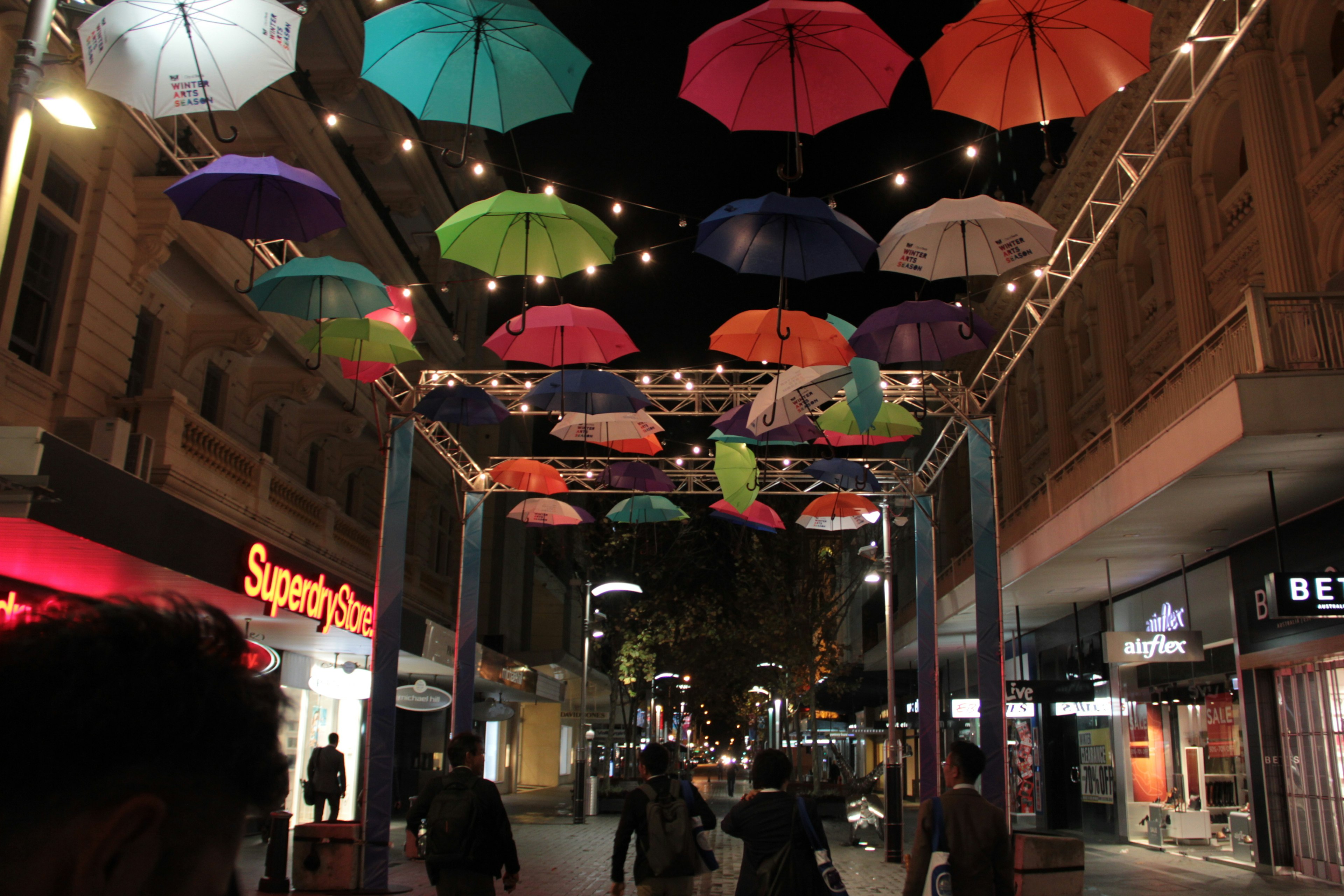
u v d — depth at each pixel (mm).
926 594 18266
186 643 886
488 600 39125
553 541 50594
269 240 8188
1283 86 15344
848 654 53938
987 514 15164
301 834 12602
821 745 36750
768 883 5645
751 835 5832
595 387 13047
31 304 12188
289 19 6547
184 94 6578
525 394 14422
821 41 6523
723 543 34594
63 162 12555
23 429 8945
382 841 13273
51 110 6633
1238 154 17750
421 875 14719
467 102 7148
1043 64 6789
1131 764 20656
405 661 21406
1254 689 15711
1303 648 14289
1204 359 12773
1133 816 20359
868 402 11656
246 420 18406
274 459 19906
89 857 813
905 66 6707
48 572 11422
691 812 6910
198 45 6457
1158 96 9266
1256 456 11789
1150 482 13477
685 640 36812
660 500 17438
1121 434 15203
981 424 15523
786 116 6961
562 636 53031
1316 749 14336
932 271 9086
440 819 6477
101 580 11828
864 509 17219
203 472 14984
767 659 32875
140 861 832
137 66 6500
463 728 18688
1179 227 18625
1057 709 23141
